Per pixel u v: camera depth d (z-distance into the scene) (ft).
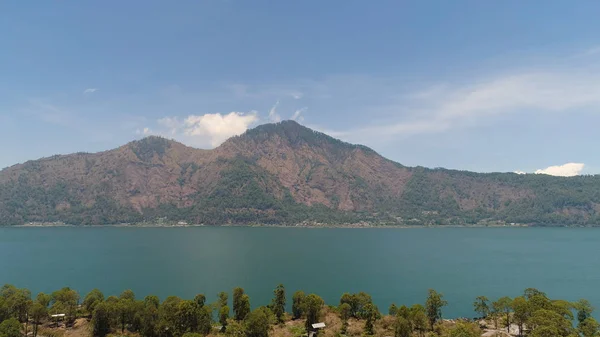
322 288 631.15
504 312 418.72
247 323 334.03
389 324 381.40
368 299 423.23
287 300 559.38
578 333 314.55
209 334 354.13
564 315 349.20
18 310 366.63
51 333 356.38
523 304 354.95
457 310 511.81
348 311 402.52
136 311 362.33
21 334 329.31
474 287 643.45
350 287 638.94
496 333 359.05
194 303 348.79
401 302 547.90
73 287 628.28
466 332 328.90
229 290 612.70
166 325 338.54
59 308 393.70
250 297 569.64
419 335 357.41
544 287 643.86
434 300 396.57
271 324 384.27
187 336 297.33
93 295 426.92
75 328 382.22
